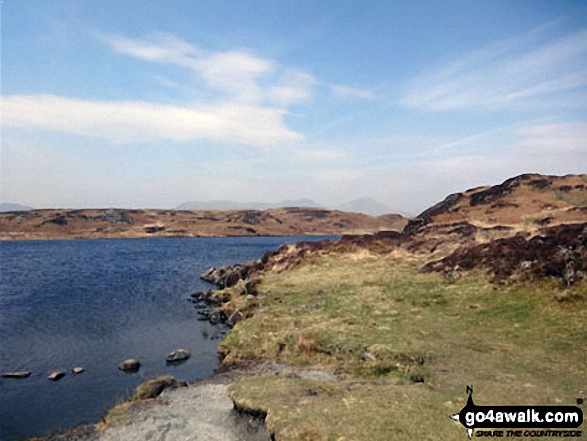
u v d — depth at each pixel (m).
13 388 27.12
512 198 96.06
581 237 33.16
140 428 18.59
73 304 53.31
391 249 64.12
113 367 31.11
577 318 25.81
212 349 35.56
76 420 22.61
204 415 19.72
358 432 14.87
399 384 20.66
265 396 19.56
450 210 102.69
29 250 140.00
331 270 53.22
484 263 39.72
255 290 49.78
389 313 32.88
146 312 49.38
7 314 47.38
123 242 186.25
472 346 24.55
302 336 29.23
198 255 126.69
